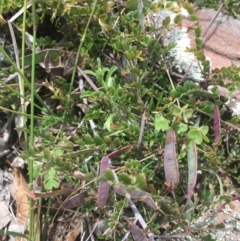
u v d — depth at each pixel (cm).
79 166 19
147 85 21
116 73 22
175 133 17
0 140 22
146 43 20
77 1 21
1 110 23
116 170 19
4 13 22
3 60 23
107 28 21
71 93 21
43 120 21
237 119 19
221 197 16
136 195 14
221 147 21
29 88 22
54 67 22
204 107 19
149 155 19
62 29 23
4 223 21
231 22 23
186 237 18
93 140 18
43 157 17
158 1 21
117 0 21
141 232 16
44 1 21
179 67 22
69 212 21
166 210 17
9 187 22
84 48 22
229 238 19
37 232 20
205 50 23
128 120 20
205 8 24
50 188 17
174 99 19
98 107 20
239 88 20
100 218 20
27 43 23
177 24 20
